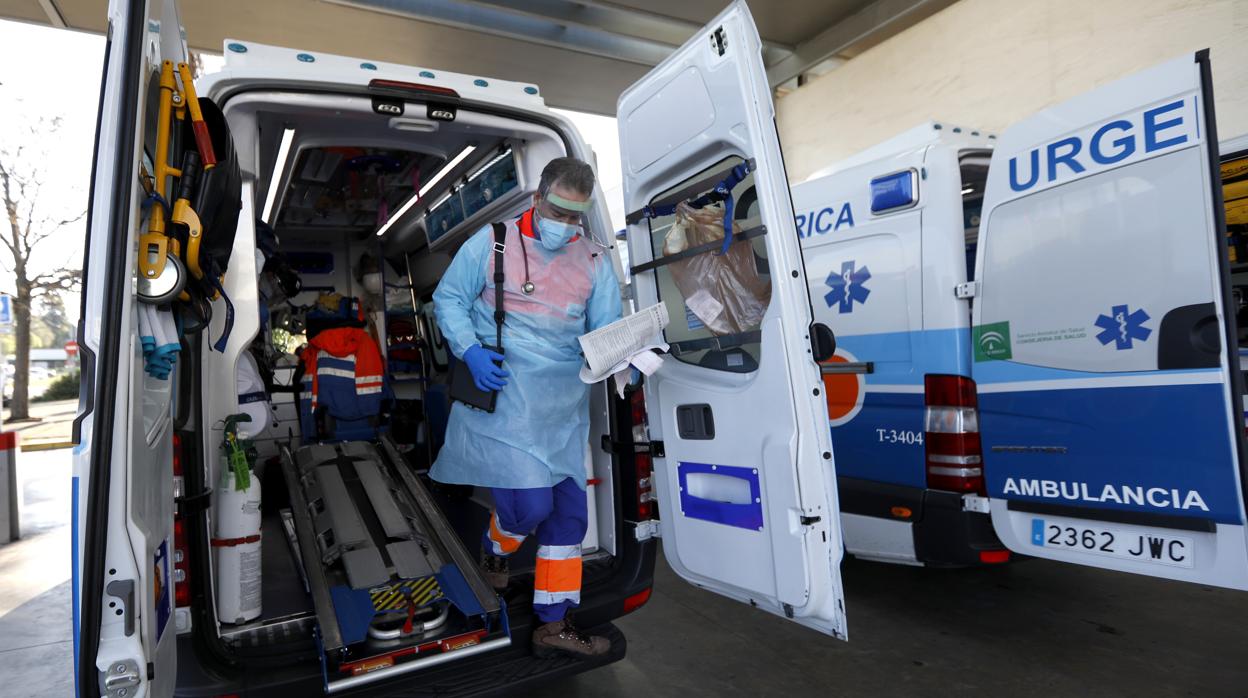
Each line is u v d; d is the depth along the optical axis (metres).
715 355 2.60
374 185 4.57
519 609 2.66
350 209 5.11
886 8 6.63
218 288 2.12
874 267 3.69
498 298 2.48
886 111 6.89
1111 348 2.71
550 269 2.57
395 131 3.18
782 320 2.21
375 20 6.18
